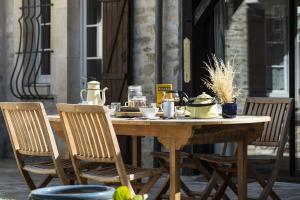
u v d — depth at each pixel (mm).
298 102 8023
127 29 9320
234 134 5426
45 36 10656
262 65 8289
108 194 1818
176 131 4957
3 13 11016
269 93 8227
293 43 8023
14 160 10758
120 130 5262
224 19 8609
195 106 5238
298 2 8008
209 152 8797
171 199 5008
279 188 7594
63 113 5066
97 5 10164
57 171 5316
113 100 9453
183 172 8766
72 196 1805
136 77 9320
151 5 9195
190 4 8406
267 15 8234
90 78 10211
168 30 8961
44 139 5340
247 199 5852
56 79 10344
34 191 1902
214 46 8688
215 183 6043
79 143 5039
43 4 10695
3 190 7594
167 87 5988
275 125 6207
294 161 8047
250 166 5895
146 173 4973
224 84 5414
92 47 10211
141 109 5340
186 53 8422
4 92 10984
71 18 10281
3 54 10984
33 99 10648
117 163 4781
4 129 11031
